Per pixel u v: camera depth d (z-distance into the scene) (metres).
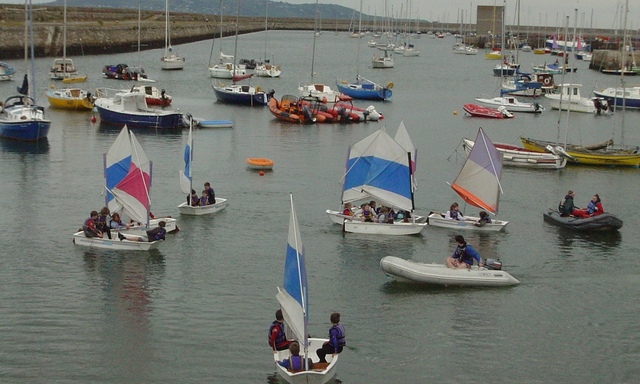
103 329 33.69
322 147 78.94
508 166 71.06
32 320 34.41
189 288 38.34
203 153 73.44
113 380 29.53
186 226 48.50
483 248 45.47
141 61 181.38
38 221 48.72
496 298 37.97
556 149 72.31
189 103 112.50
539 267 42.47
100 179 60.56
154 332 33.53
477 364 31.33
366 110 101.50
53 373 29.94
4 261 41.41
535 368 31.14
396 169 47.94
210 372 30.23
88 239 43.91
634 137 93.75
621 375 30.75
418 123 100.69
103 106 89.00
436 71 189.00
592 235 48.88
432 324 34.78
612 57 191.12
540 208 55.62
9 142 76.38
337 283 39.38
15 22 183.38
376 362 31.28
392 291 38.50
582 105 117.56
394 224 47.34
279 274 40.59
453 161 73.19
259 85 141.00
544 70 180.38
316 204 54.84
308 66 188.75
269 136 85.38
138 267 41.03
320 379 28.02
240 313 35.59
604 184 64.44
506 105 116.31
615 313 36.47
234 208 53.06
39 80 131.38
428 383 29.78
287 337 30.94
